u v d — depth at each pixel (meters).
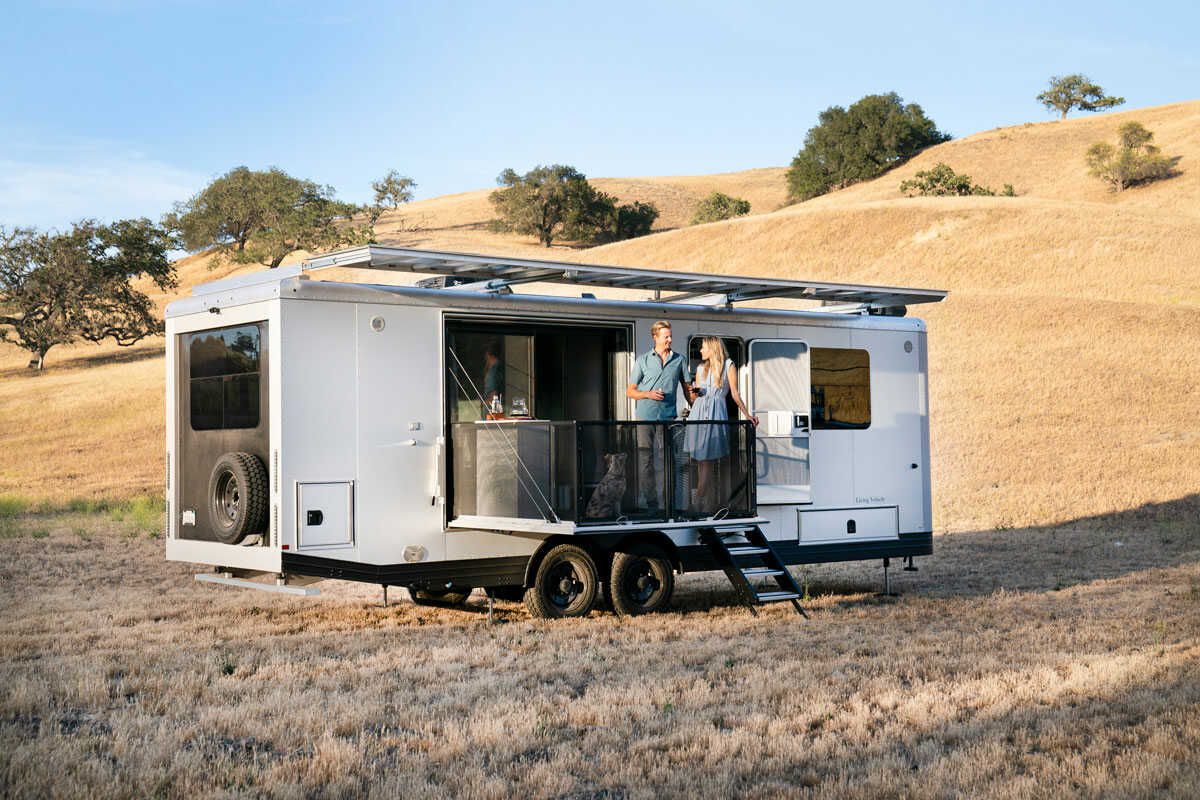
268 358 9.45
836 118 118.62
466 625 10.06
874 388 12.55
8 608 10.88
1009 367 34.19
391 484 9.84
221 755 5.68
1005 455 26.77
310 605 11.41
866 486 12.38
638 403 10.61
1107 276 47.88
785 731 6.25
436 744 5.99
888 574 13.02
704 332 11.55
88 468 28.98
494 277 10.62
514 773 5.51
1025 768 5.55
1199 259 48.44
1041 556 15.71
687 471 10.51
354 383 9.68
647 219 106.44
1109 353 34.84
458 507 10.30
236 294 9.85
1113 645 8.72
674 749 5.89
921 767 5.52
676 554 11.03
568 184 100.81
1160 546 16.92
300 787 5.23
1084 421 29.17
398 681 7.55
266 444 9.48
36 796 5.05
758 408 11.63
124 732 6.08
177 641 9.14
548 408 11.11
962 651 8.56
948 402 31.61
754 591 10.41
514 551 10.48
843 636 9.34
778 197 130.12
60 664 7.96
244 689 7.29
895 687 7.25
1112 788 5.16
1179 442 26.97
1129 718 6.43
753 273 57.53
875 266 55.19
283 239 78.44
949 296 43.31
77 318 55.81
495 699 7.01
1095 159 88.06
